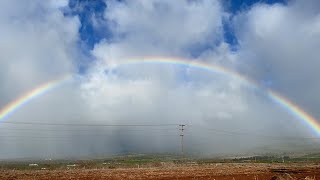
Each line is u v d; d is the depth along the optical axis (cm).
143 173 6388
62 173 6581
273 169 7612
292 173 6016
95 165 11169
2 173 6669
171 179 4969
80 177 5456
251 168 8194
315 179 4847
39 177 5525
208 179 4931
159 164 11188
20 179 5178
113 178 5259
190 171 7012
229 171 6881
